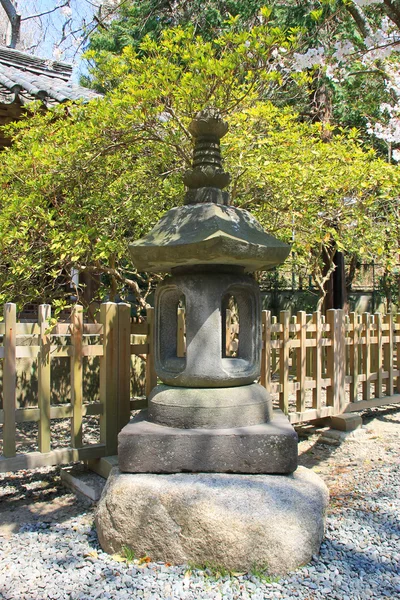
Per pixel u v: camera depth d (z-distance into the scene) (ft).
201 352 10.07
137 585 8.11
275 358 24.07
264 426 10.09
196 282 10.12
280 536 8.50
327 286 32.27
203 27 28.48
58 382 20.48
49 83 23.50
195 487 8.96
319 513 9.11
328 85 27.07
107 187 14.85
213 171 10.64
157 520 8.87
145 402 13.39
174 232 9.97
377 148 30.40
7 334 10.90
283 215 15.64
